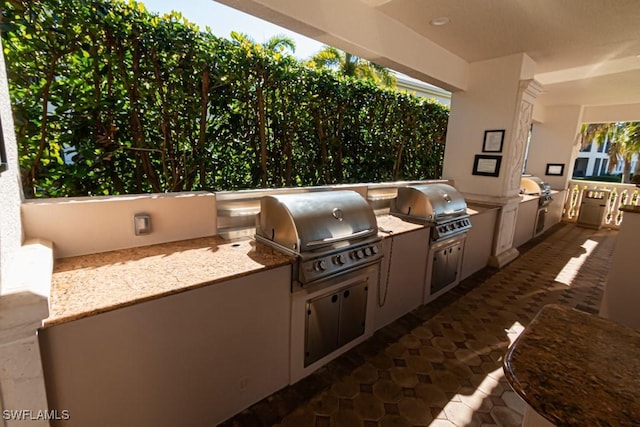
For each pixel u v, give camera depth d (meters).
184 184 2.39
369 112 3.76
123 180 2.15
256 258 1.55
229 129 2.56
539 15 2.53
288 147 3.01
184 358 1.31
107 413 1.15
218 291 1.36
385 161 4.12
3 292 0.84
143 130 2.13
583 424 0.53
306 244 1.61
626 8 2.36
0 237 0.95
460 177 4.11
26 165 1.74
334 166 3.52
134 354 1.17
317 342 1.84
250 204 2.03
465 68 3.81
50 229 1.37
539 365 0.69
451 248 2.95
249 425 1.50
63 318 0.93
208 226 1.87
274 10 1.92
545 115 6.54
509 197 3.88
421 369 1.94
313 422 1.53
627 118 6.07
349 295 1.98
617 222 6.27
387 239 2.21
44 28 1.65
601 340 0.80
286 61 2.75
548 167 6.61
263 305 1.54
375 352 2.09
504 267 3.88
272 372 1.65
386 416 1.58
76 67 1.83
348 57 5.18
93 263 1.39
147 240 1.66
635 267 2.10
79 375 1.06
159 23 2.03
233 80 2.46
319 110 3.19
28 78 1.68
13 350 0.86
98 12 1.78
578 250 4.70
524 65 3.47
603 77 4.23
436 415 1.59
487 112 3.77
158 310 1.20
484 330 2.40
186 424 1.37
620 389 0.62
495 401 1.69
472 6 2.43
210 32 2.27
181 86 2.23
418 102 4.41
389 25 2.67
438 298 2.94
